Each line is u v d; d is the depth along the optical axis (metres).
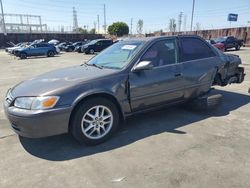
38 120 3.26
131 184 2.77
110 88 3.72
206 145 3.66
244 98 6.22
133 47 4.32
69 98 3.40
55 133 3.41
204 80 4.96
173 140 3.84
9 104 3.55
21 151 3.61
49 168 3.14
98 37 55.56
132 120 4.70
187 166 3.10
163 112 5.12
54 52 25.83
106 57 4.61
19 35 46.19
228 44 25.55
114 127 3.90
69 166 3.17
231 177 2.86
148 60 4.17
